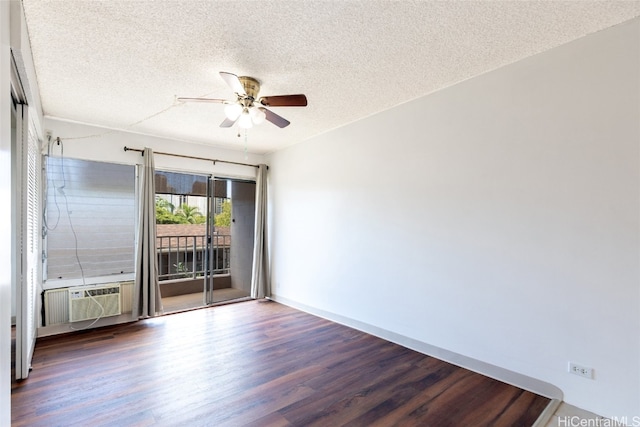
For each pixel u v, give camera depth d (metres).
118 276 4.00
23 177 2.51
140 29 2.05
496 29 2.08
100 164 3.92
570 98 2.24
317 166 4.36
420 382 2.55
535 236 2.39
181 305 4.73
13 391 2.37
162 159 4.39
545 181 2.35
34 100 2.56
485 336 2.66
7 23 1.47
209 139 4.52
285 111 3.52
